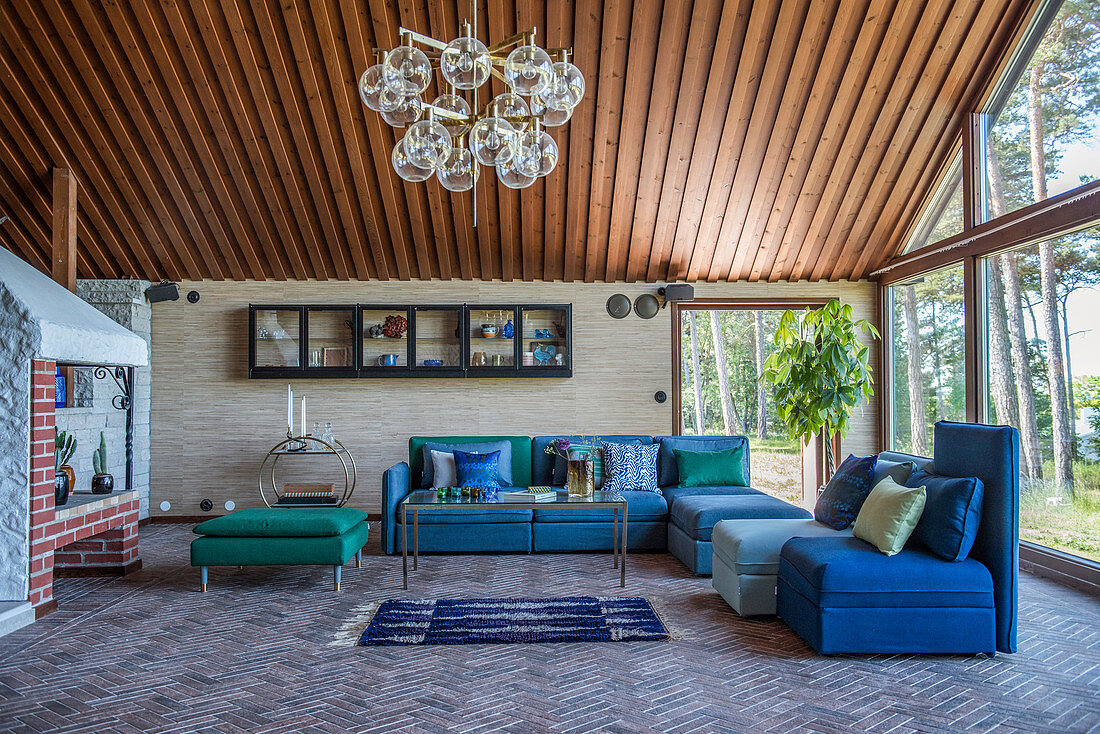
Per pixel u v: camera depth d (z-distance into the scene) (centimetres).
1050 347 454
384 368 655
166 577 464
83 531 425
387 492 525
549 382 685
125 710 265
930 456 600
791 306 694
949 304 573
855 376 580
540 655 322
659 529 533
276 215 604
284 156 561
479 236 635
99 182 576
